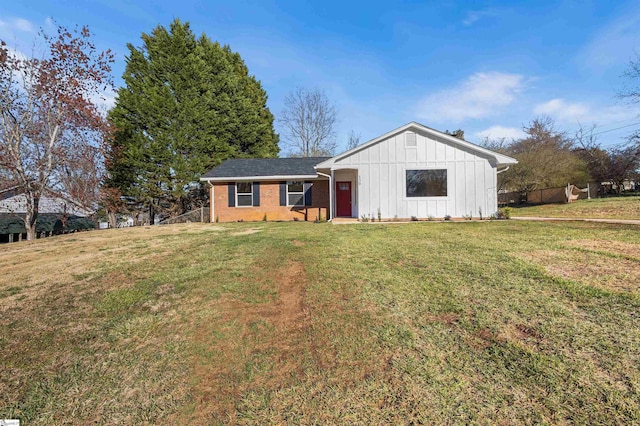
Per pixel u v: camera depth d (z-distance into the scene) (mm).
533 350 2465
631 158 22047
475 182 12219
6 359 2789
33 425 2023
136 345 2957
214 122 21109
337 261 5438
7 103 13312
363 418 1896
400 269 4762
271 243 7430
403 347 2617
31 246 8578
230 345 2852
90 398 2256
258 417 1970
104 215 21844
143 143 18516
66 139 15398
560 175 22469
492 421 1804
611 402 1891
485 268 4582
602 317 2924
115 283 4781
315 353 2629
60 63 14188
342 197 15312
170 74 19656
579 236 6914
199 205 22500
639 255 4988
